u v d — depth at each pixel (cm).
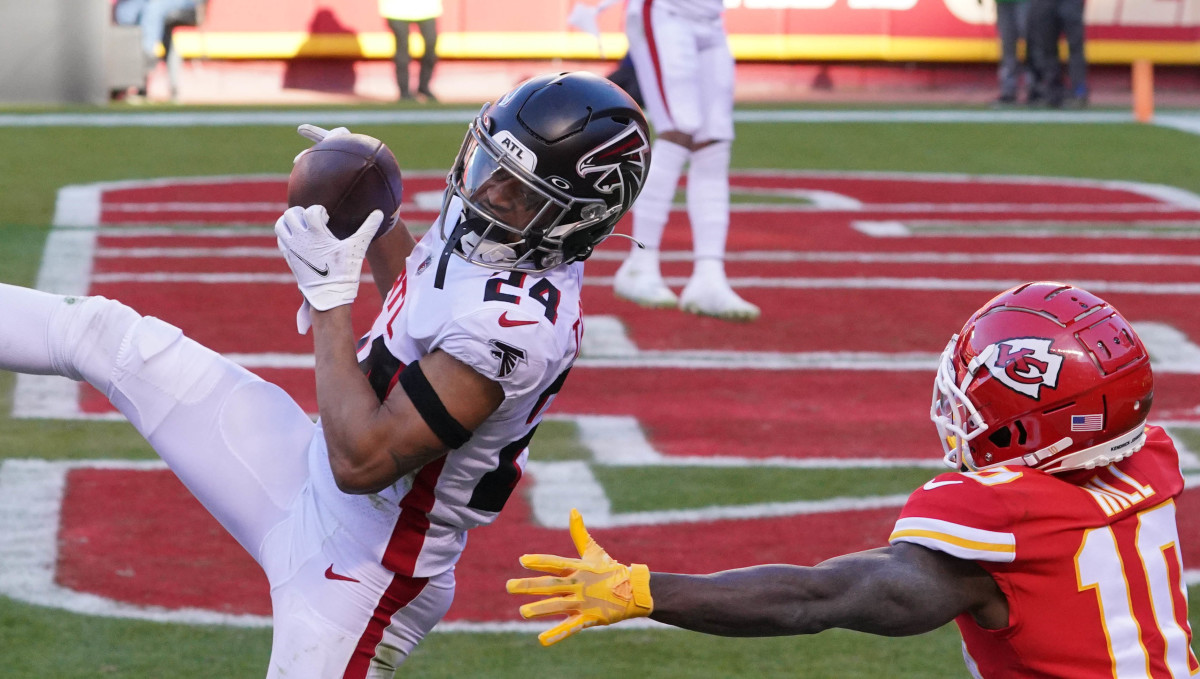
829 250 2953
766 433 1834
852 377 2094
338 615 859
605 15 5484
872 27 5684
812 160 4044
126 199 3200
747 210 3362
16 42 4591
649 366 2120
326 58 5412
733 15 5662
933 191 3644
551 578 714
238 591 1334
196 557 1403
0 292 908
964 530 725
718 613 710
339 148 851
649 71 2302
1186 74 5900
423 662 1209
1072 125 4675
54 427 1766
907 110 4991
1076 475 778
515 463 880
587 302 2475
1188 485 1661
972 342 783
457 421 795
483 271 815
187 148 3859
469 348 784
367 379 828
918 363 2170
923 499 749
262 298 2398
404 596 879
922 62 5731
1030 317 768
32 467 1616
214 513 917
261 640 1234
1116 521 754
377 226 835
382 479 804
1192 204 3528
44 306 906
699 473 1677
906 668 1229
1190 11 5781
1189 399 2003
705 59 2330
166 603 1298
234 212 3122
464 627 1277
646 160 836
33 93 4644
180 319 2239
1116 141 4400
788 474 1681
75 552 1393
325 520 861
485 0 5453
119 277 2491
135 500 1540
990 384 768
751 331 2327
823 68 5738
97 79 4691
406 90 5062
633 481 1644
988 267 2811
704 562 1409
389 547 857
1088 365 749
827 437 1825
